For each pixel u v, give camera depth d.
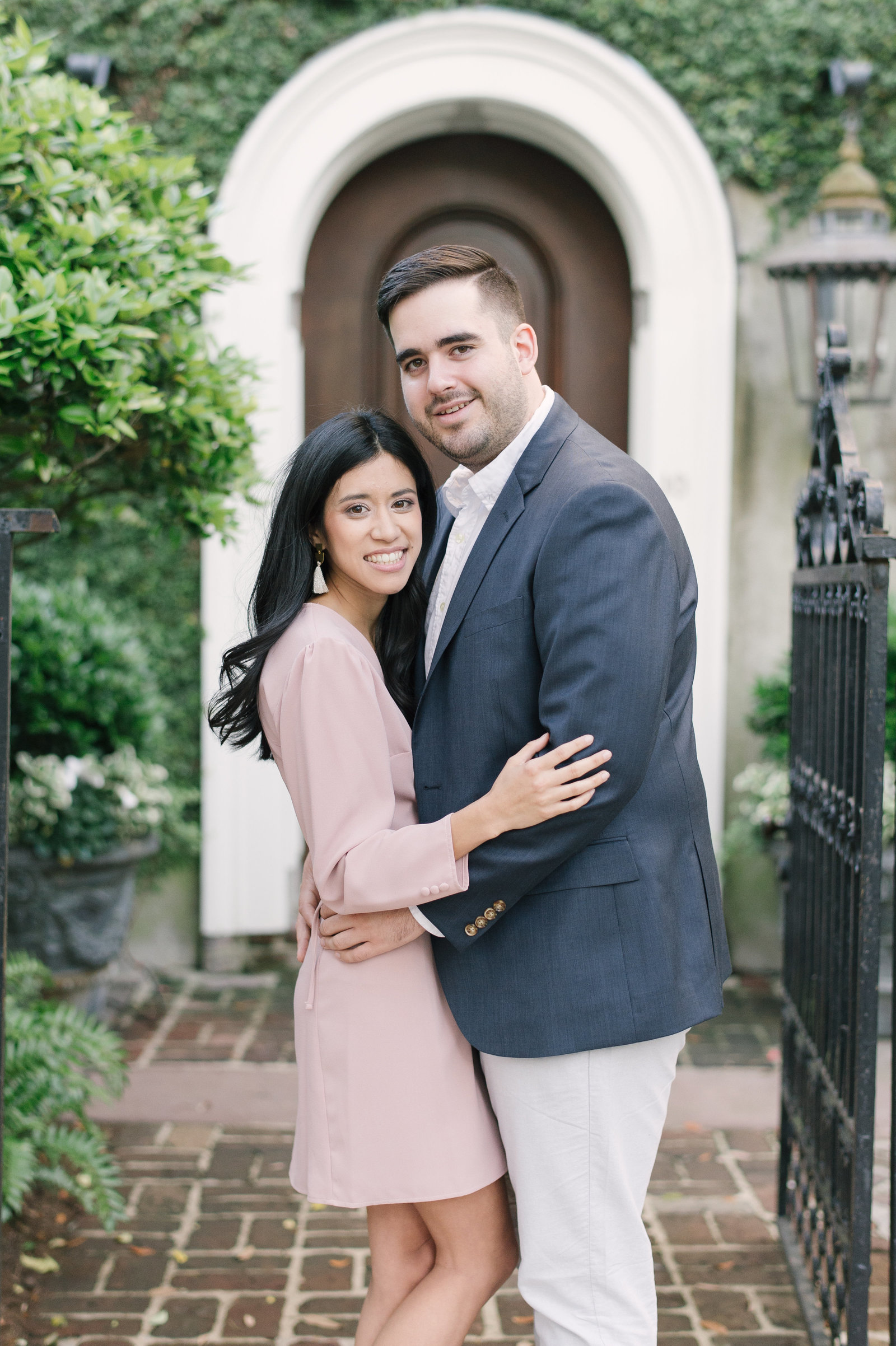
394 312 1.83
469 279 1.79
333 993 1.83
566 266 4.77
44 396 2.36
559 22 4.45
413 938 1.79
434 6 4.43
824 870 2.38
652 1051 1.76
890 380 4.52
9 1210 2.59
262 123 4.43
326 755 1.75
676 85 4.52
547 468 1.80
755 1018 4.22
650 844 1.76
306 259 4.70
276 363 4.52
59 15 4.44
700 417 4.59
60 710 3.90
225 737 1.93
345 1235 2.77
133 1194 2.95
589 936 1.72
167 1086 3.59
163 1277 2.58
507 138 4.73
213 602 4.59
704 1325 2.42
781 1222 2.75
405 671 2.02
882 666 2.03
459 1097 1.83
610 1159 1.75
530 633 1.74
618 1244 1.77
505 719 1.76
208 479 2.68
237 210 4.48
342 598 1.94
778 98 4.53
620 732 1.62
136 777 3.98
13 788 3.79
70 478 2.76
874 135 4.57
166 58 4.47
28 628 3.94
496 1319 2.46
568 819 1.63
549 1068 1.75
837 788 2.29
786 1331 2.40
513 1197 2.37
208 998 4.37
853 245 4.23
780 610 4.68
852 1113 2.11
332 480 1.81
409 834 1.71
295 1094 3.54
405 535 1.84
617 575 1.64
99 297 2.24
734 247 4.59
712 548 4.60
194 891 4.71
